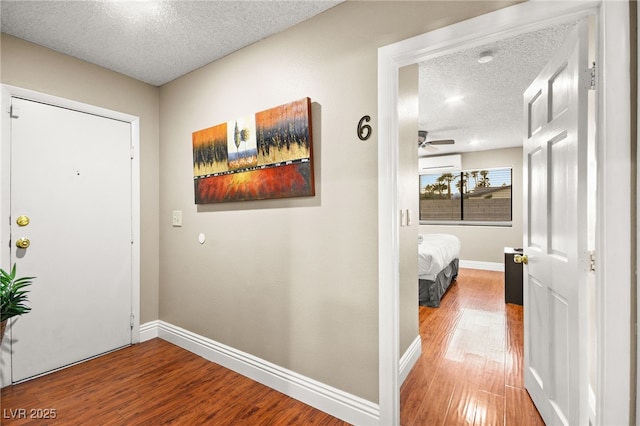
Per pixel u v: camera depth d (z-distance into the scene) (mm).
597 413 1182
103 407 1839
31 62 2154
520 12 1265
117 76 2617
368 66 1654
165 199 2855
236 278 2273
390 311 1578
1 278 1620
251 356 2176
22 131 2121
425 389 2002
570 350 1357
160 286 2908
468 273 5785
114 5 1758
